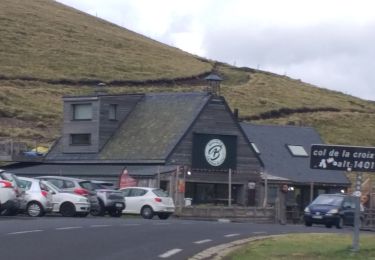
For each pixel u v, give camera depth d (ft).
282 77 408.26
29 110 264.11
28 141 222.07
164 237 75.15
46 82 307.99
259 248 64.39
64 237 68.80
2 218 95.20
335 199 131.13
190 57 415.23
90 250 59.77
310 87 394.93
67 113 185.26
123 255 57.41
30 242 63.21
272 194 180.14
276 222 152.56
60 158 184.14
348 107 353.51
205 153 169.27
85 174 168.66
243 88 351.87
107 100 182.19
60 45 367.86
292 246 66.39
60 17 427.74
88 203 118.42
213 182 169.37
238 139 174.19
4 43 347.56
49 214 118.93
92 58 357.20
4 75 303.27
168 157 164.14
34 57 339.16
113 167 171.12
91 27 427.33
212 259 57.41
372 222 138.51
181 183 155.12
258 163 176.14
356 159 60.13
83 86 313.32
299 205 189.26
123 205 129.59
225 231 89.15
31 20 396.98
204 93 177.99
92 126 181.16
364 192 147.95
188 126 168.45
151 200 130.41
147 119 180.96
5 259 51.80
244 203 173.17
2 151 193.47
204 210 144.46
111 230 79.92
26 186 110.32
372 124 322.96
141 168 164.35
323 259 56.44
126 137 178.60
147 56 387.75
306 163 195.83
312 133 211.20
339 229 117.70
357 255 58.18
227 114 173.78
